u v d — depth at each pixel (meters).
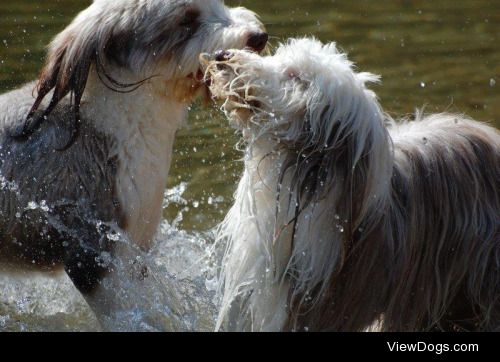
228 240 7.56
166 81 8.20
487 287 7.46
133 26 8.09
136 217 8.44
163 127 8.39
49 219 8.37
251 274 7.27
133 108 8.18
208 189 10.47
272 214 7.11
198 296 8.34
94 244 8.34
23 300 8.95
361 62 13.87
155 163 8.43
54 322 8.62
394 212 7.25
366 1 16.48
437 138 7.65
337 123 6.78
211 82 7.30
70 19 14.67
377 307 7.29
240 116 7.07
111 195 8.27
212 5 8.23
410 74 13.49
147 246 8.77
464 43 14.73
